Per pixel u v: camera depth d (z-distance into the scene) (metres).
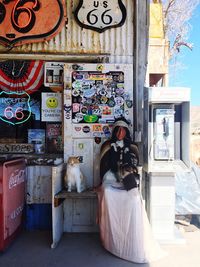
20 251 3.71
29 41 4.53
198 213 4.50
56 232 3.94
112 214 3.50
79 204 4.42
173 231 4.00
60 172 4.11
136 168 3.86
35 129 4.82
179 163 4.08
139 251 3.38
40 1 4.49
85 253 3.64
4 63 4.70
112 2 4.57
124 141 4.13
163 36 5.60
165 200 4.03
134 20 4.58
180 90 3.92
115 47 4.59
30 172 4.58
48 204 4.57
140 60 4.59
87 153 4.43
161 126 4.00
